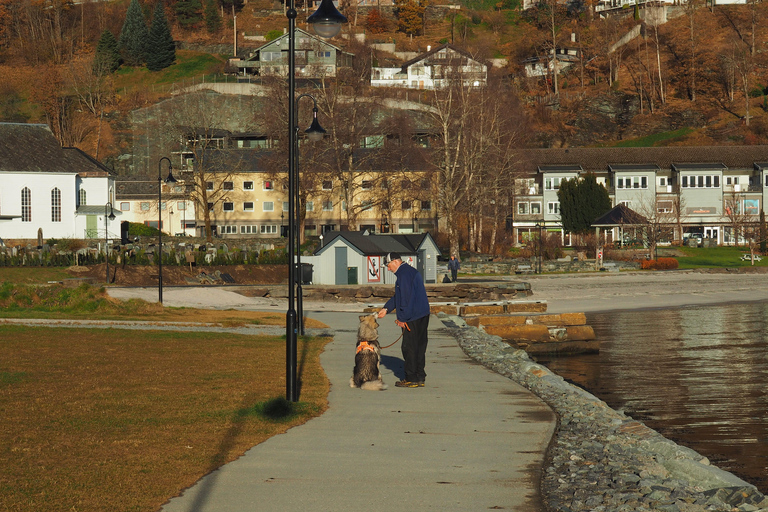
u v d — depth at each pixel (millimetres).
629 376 25609
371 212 129375
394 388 18281
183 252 74938
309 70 101250
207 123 132000
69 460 10859
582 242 112125
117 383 17766
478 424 14211
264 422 13836
